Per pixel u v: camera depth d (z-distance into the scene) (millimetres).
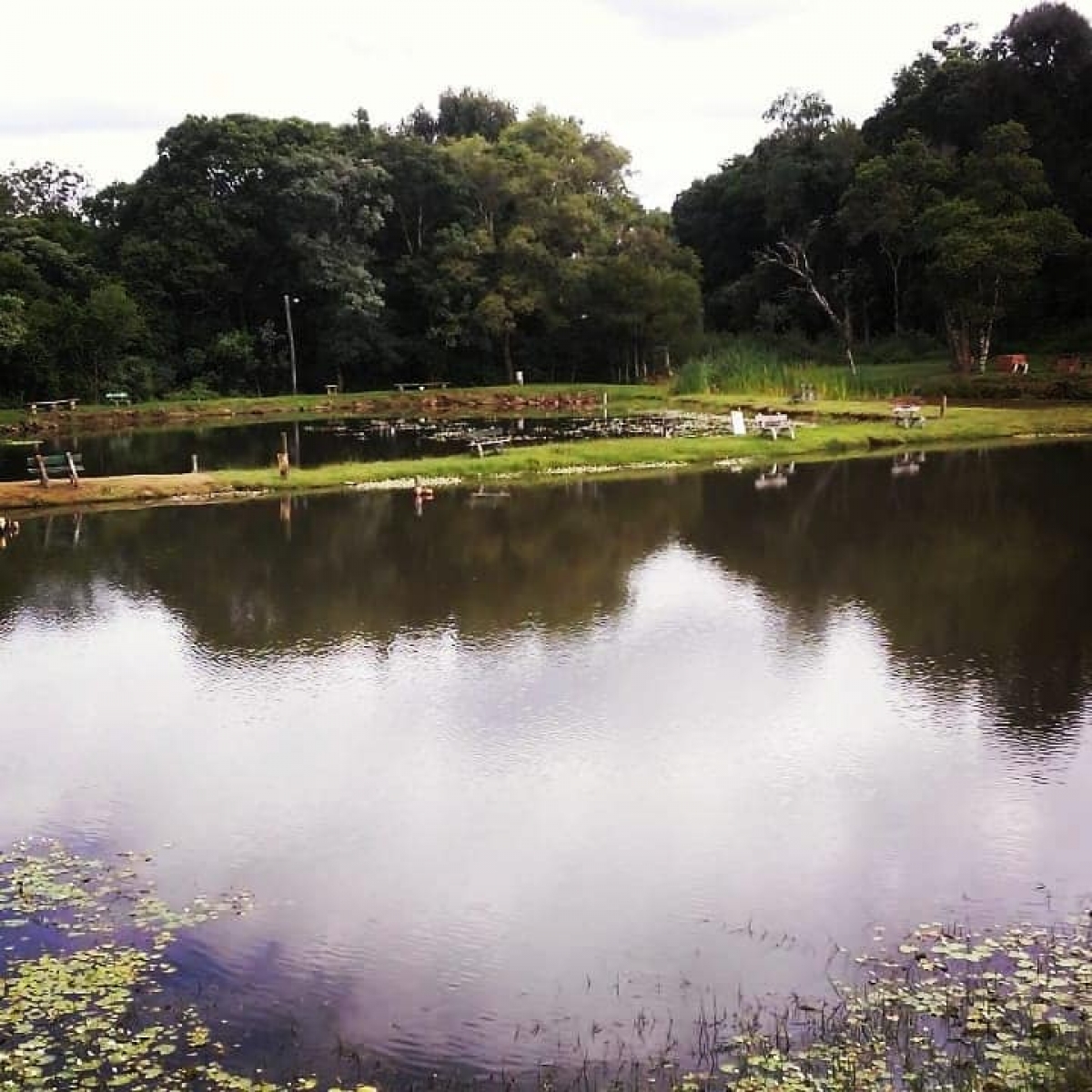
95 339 60062
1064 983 6820
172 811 9633
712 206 87500
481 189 71062
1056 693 12125
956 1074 5902
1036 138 62625
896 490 26312
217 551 20719
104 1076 6059
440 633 14953
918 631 14625
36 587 18172
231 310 71000
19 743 11289
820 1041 6301
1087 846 8703
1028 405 43781
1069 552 19000
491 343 70312
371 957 7332
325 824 9336
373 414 57656
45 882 8383
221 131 67750
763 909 7883
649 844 8906
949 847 8734
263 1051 6320
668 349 66625
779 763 10422
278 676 13281
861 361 64125
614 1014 6676
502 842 8969
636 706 11969
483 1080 6055
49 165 82125
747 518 23219
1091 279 58594
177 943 7512
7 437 48906
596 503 25562
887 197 59219
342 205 67062
